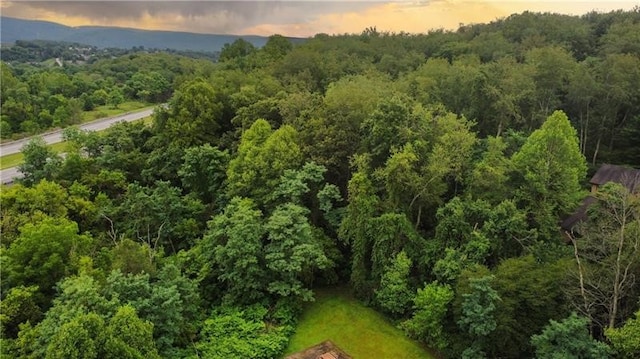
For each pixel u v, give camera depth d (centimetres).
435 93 5003
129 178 4641
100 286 2555
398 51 8338
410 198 3453
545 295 2473
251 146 3878
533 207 3148
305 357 2812
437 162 3175
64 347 1959
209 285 3256
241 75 6169
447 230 3038
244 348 2741
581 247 2572
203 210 3953
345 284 3647
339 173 3919
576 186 3338
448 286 2766
